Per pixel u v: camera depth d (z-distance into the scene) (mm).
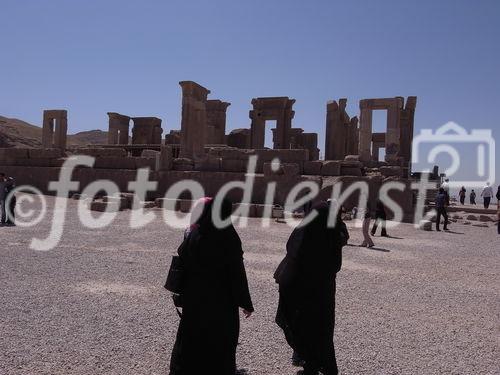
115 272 9062
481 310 7457
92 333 5703
